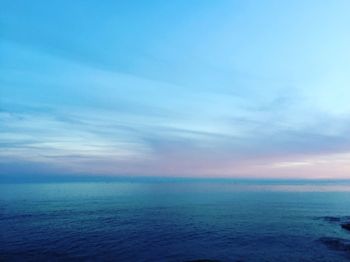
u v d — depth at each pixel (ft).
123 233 215.10
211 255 153.58
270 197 614.75
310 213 329.52
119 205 427.33
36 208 378.32
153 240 191.83
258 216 306.55
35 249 167.94
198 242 185.37
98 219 286.46
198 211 355.15
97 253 160.25
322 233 207.10
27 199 532.32
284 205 429.79
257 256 149.69
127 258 150.82
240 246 172.86
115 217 300.61
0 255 155.43
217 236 203.51
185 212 344.69
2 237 200.34
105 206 411.54
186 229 231.71
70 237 200.75
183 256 152.66
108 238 197.77
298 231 216.54
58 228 235.61
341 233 206.69
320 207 400.47
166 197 611.06
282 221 268.82
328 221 266.16
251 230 224.74
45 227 239.91
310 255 149.07
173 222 268.62
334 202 484.33
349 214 319.88
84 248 170.60
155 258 149.89
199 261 140.36
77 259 149.28
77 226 245.45
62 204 439.22
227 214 325.01
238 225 249.34
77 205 424.46
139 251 164.14
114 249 168.55
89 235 207.92
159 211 354.74
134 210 364.38
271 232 215.10
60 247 172.55
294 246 169.07
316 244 172.65
